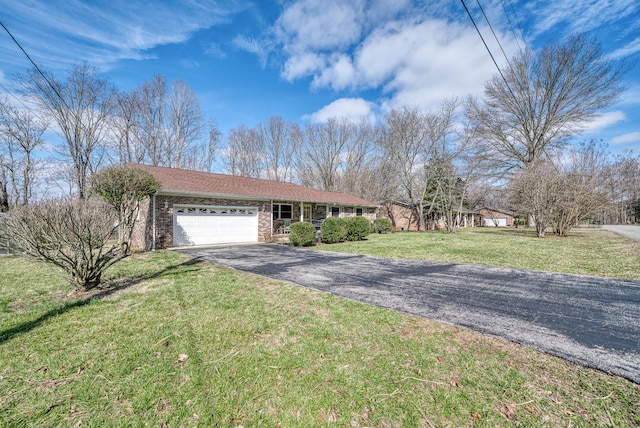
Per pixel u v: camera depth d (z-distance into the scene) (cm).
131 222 1025
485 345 304
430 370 257
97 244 522
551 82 2242
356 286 545
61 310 404
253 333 331
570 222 1609
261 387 233
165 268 716
